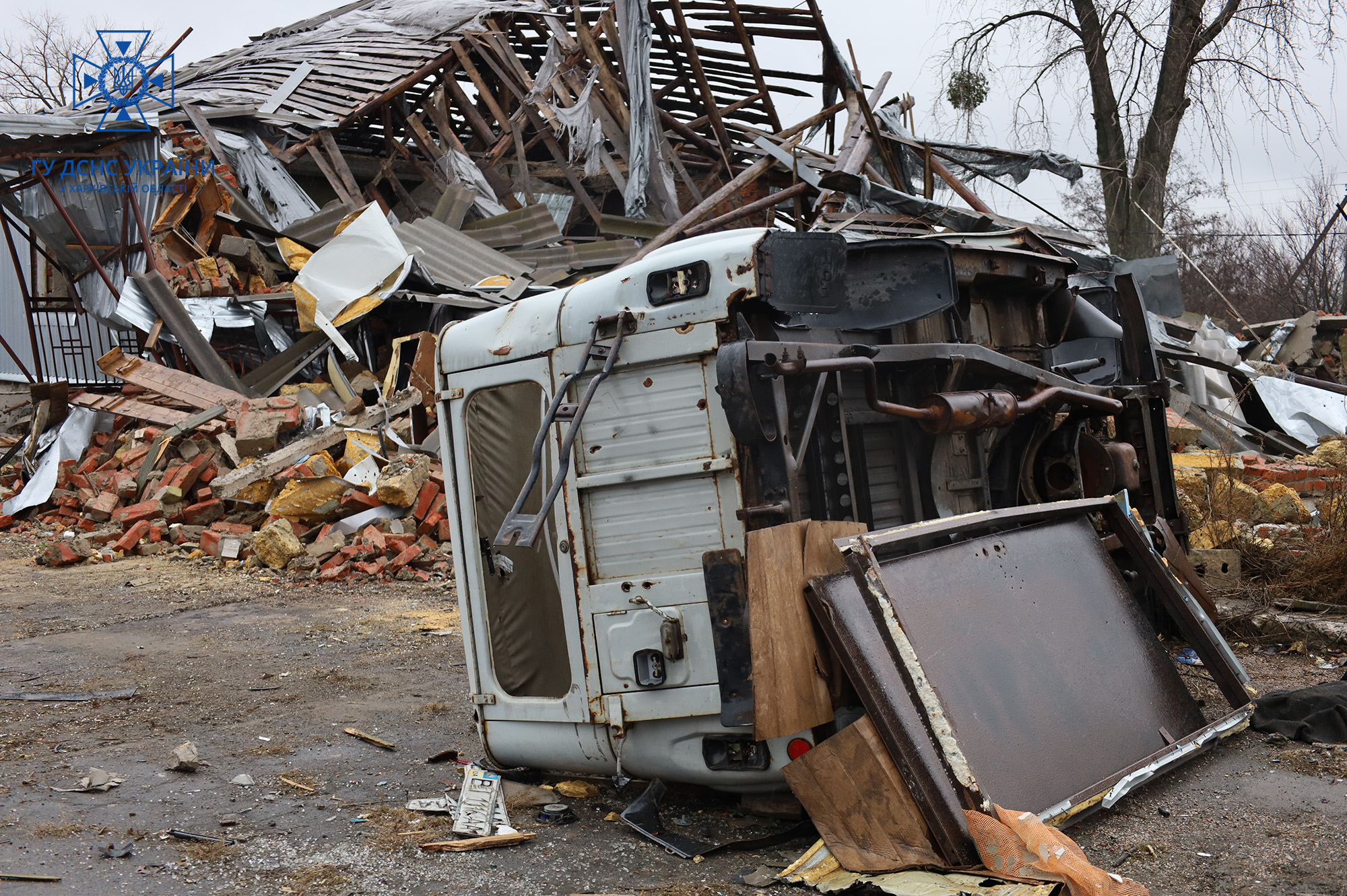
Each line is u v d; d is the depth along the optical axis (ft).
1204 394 46.75
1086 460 18.80
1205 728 14.80
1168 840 11.98
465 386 15.05
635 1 58.85
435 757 16.35
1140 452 21.27
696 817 13.42
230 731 18.35
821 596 11.94
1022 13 65.87
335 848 12.71
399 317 54.34
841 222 39.11
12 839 13.00
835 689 12.16
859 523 12.86
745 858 12.16
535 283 55.57
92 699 20.54
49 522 43.62
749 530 12.32
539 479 14.12
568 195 71.31
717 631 12.33
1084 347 22.21
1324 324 62.85
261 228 56.08
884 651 11.99
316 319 49.98
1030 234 18.19
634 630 13.23
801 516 13.04
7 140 47.60
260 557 35.45
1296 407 47.21
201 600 31.14
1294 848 11.61
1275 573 23.91
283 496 37.06
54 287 63.57
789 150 59.93
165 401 45.80
